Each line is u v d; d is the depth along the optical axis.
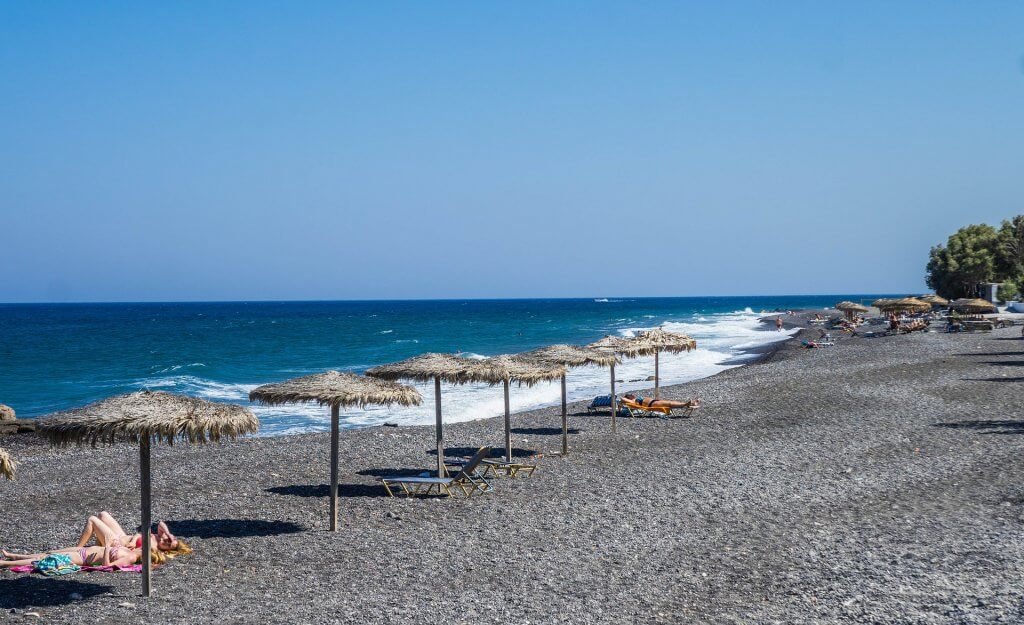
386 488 13.41
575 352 17.83
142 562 8.33
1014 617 7.29
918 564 8.89
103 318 148.25
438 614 7.67
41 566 9.05
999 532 10.01
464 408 27.27
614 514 11.45
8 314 183.00
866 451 15.57
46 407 32.06
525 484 13.63
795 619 7.45
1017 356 32.38
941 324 57.84
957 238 95.25
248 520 11.55
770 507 11.64
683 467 14.65
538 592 8.28
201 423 8.32
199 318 147.12
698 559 9.32
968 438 16.42
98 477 15.18
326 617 7.61
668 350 22.31
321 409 27.83
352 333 88.88
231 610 7.84
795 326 79.06
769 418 20.12
